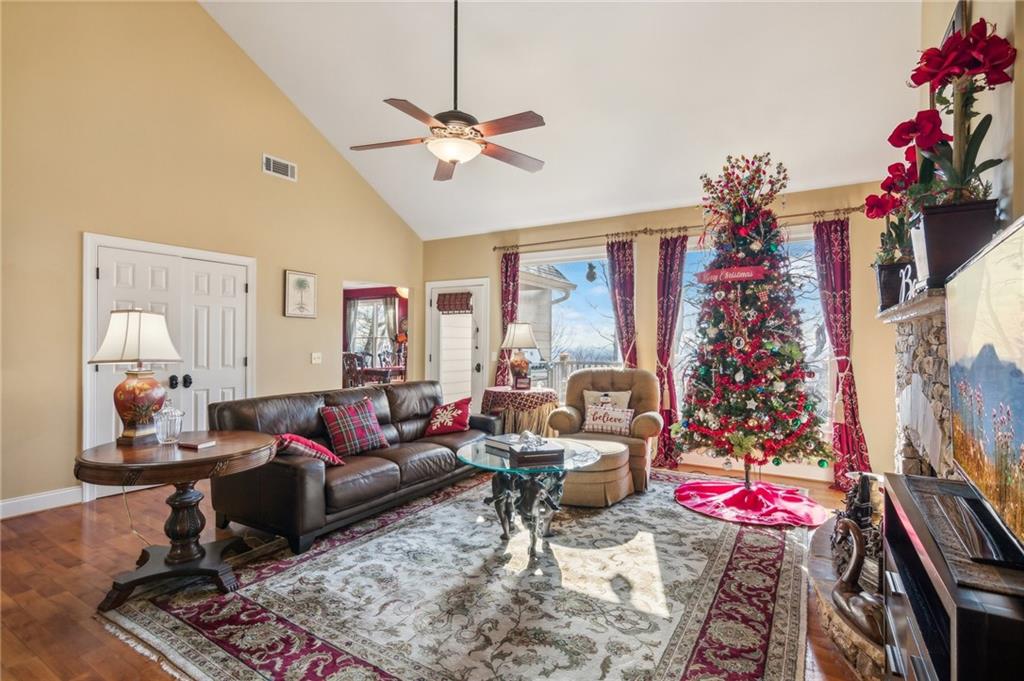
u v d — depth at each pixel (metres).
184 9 4.43
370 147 3.24
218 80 4.68
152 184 4.22
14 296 3.50
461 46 4.12
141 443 2.48
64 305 3.72
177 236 4.39
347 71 4.76
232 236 4.80
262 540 3.03
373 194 6.29
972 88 1.62
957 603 0.88
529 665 1.85
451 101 4.64
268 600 2.32
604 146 4.70
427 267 7.01
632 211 5.46
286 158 5.28
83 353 3.80
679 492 3.98
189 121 4.47
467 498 3.87
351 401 3.90
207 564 2.46
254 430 3.20
